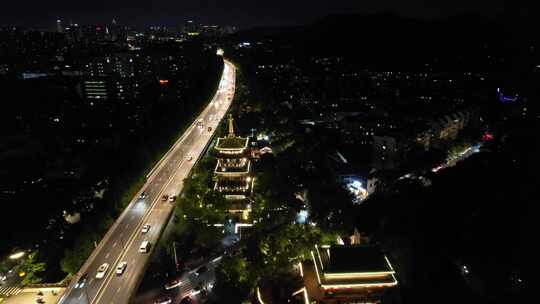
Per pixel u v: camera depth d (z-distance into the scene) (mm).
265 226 136500
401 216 142500
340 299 97312
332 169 187000
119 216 149750
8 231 142625
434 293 107500
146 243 130750
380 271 96812
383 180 168750
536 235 129625
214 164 170250
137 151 193250
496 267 118812
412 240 130125
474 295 107875
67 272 120125
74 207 157000
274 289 105188
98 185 169625
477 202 151250
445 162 196875
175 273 119125
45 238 140375
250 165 167500
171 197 162500
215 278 112438
